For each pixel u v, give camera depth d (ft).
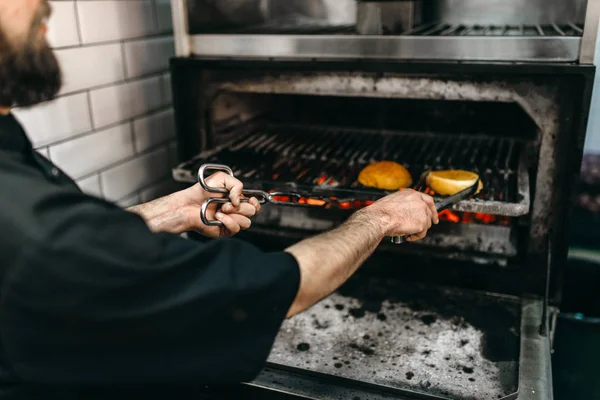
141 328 2.00
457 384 3.59
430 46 4.23
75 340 1.97
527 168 4.73
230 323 2.14
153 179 5.81
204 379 2.17
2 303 1.89
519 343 4.00
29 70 2.08
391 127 5.75
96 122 4.86
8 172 1.99
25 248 1.84
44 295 1.87
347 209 4.70
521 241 4.74
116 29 4.96
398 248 4.69
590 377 5.14
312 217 4.85
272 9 5.11
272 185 4.27
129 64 5.19
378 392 3.61
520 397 3.50
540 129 4.13
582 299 5.87
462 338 4.08
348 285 4.84
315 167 4.95
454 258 4.57
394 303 4.56
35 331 1.94
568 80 3.95
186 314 2.04
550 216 4.31
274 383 3.74
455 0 5.06
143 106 5.48
